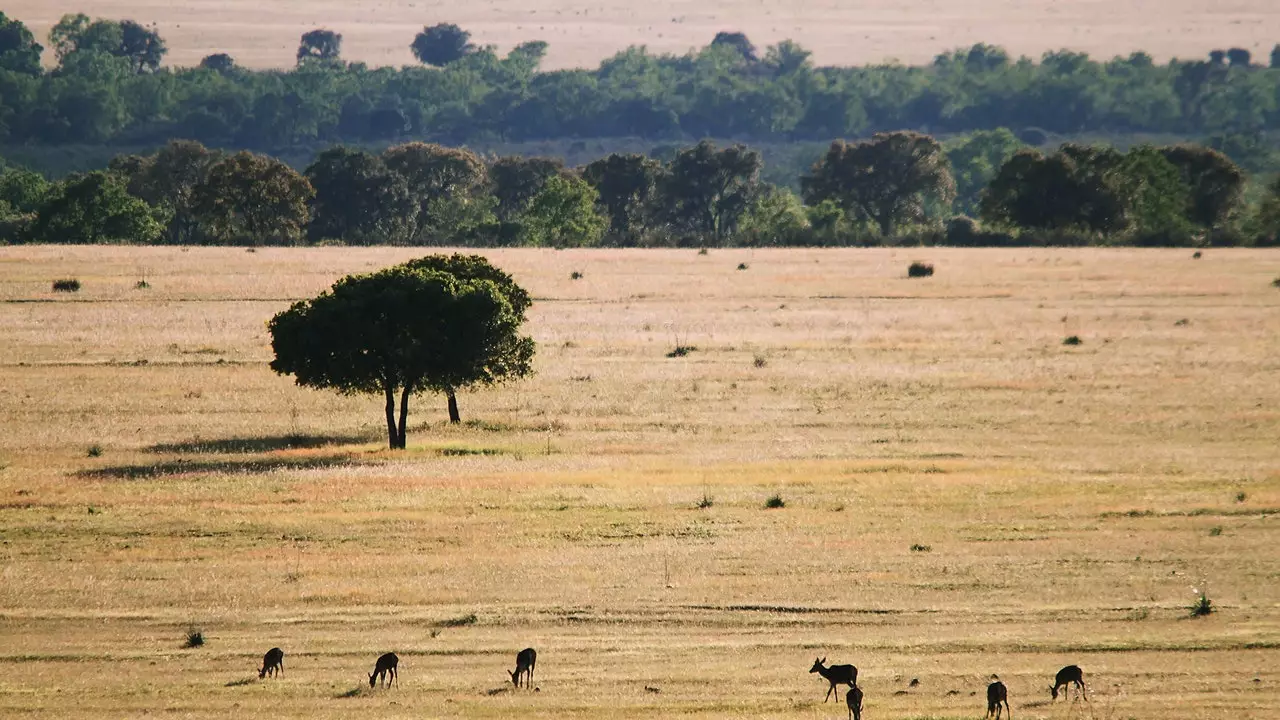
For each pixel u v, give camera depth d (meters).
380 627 117.44
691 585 128.25
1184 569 133.12
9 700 99.88
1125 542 143.12
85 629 117.50
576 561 136.62
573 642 112.62
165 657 110.00
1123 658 107.75
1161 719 93.81
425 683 102.75
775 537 145.75
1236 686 100.56
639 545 143.00
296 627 117.69
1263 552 138.88
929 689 100.56
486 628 117.06
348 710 96.81
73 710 97.75
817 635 114.44
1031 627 116.25
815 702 97.81
